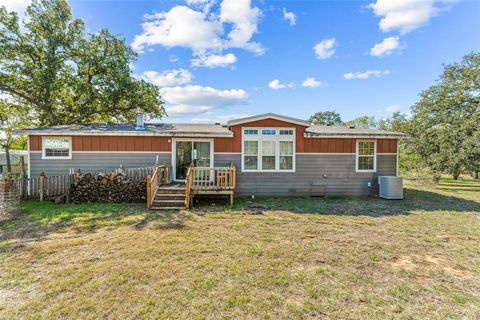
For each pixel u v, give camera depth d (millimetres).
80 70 18078
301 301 3113
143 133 10578
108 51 18938
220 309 2922
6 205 7422
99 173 9758
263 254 4602
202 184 9625
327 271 3955
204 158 11109
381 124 29125
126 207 8594
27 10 16891
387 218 7473
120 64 18672
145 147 10828
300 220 7137
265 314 2842
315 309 2947
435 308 3020
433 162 17688
